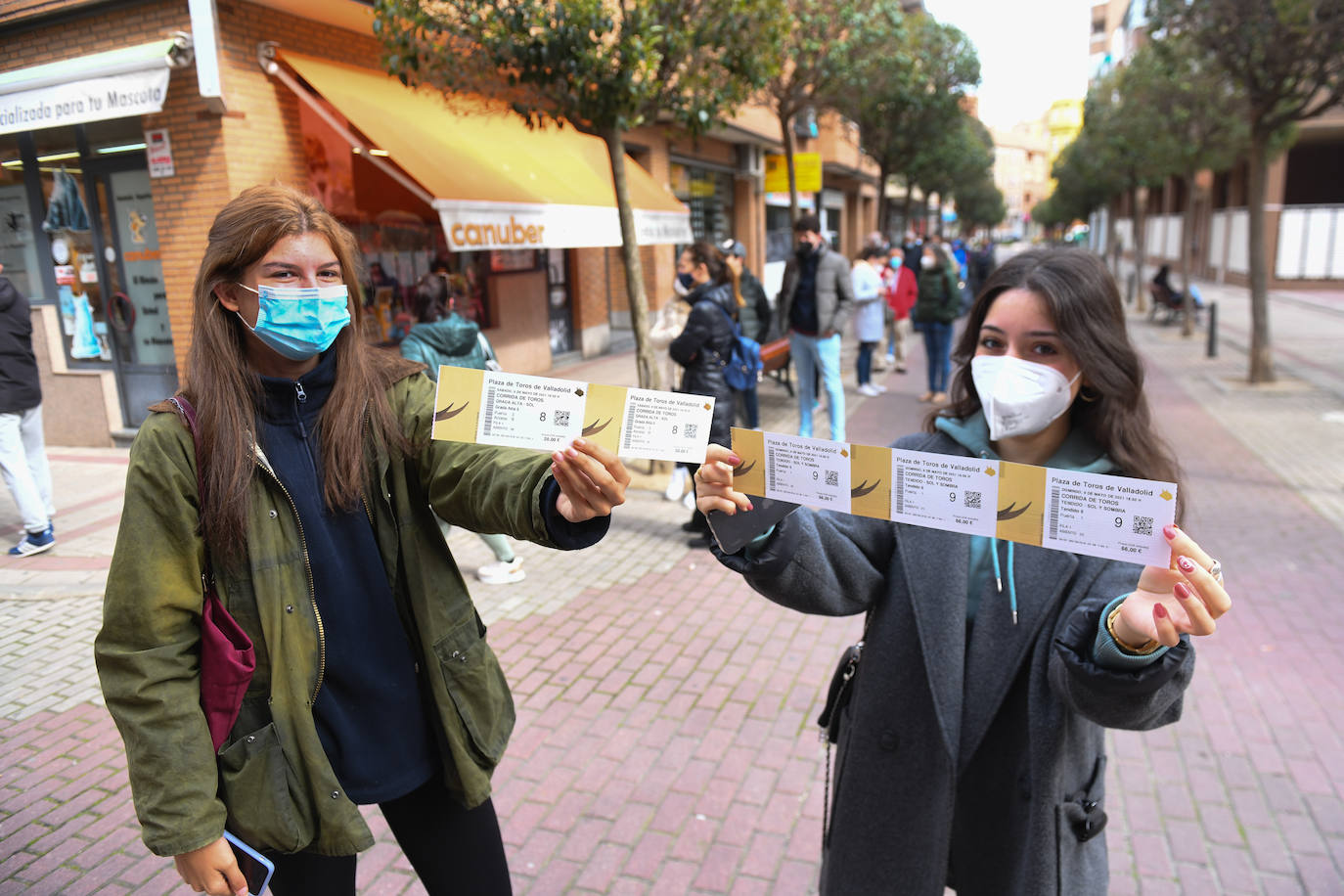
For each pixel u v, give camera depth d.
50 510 5.81
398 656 1.51
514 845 2.77
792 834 2.80
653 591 4.78
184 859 1.32
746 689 3.70
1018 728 1.49
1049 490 1.16
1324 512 5.79
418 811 1.62
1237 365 12.17
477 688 1.56
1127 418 1.49
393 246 9.14
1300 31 8.46
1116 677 1.18
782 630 4.27
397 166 7.08
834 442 1.27
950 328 10.02
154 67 6.55
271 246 1.37
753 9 6.07
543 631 4.28
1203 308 17.58
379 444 1.46
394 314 9.20
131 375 8.16
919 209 36.50
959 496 1.21
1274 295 24.47
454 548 5.48
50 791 3.09
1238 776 3.06
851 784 1.60
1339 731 3.30
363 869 2.67
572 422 1.24
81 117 6.89
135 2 7.02
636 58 5.59
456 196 7.07
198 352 1.39
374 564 1.48
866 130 17.05
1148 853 2.70
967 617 1.53
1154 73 13.97
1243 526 5.58
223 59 6.88
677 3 5.88
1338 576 4.73
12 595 4.75
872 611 1.63
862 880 1.58
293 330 1.37
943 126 17.06
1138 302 21.66
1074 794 1.46
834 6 9.91
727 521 1.38
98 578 4.98
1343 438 7.77
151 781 1.28
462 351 4.64
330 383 1.48
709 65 6.29
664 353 13.29
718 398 5.41
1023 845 1.47
